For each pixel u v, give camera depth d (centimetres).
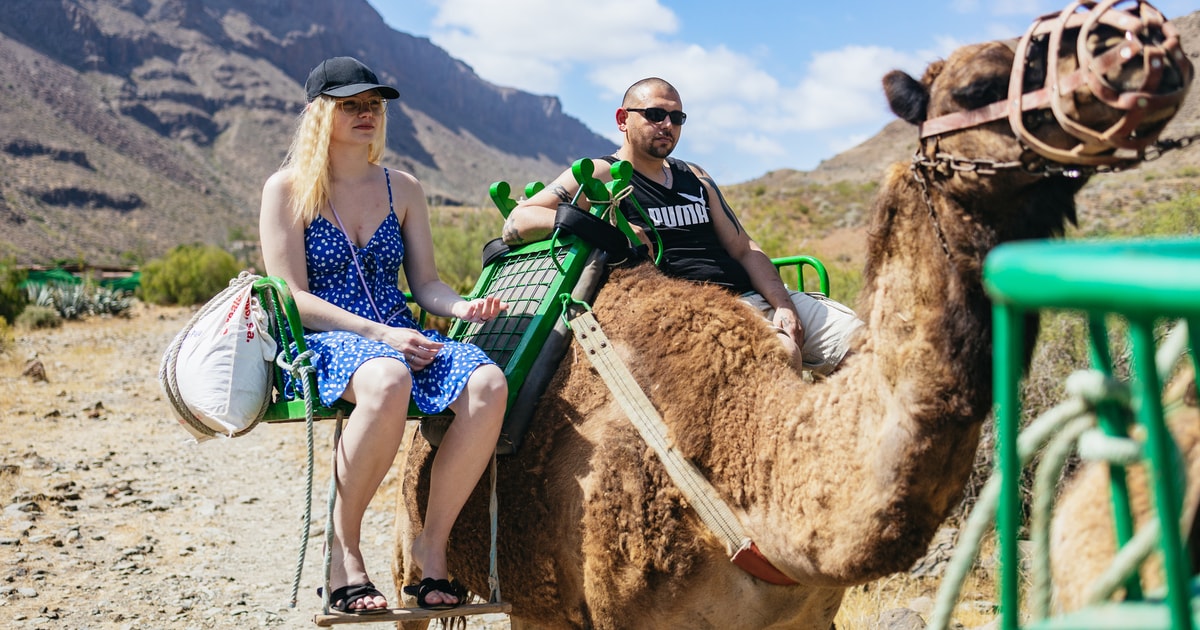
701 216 432
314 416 382
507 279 424
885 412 268
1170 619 121
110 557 784
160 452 1189
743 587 313
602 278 382
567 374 364
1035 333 247
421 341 362
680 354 334
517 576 364
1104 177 3244
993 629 502
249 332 374
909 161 278
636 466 327
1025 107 233
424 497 397
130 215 19912
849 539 273
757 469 302
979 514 154
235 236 19762
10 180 18538
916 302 264
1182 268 106
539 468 355
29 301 3212
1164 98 211
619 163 391
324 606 341
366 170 415
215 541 845
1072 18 225
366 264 406
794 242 2400
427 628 459
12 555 765
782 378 314
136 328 3012
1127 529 147
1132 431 183
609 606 334
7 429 1265
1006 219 252
